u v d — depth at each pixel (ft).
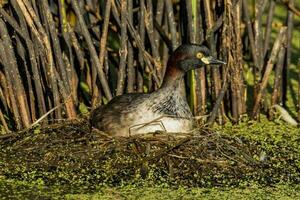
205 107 48.91
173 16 47.44
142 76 49.08
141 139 43.04
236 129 48.83
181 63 44.14
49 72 45.78
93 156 43.01
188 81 49.85
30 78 46.47
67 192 40.09
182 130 43.78
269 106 50.65
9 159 43.55
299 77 50.31
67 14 50.03
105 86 47.19
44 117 46.14
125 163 42.47
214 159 42.86
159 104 43.65
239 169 42.78
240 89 49.37
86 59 49.60
